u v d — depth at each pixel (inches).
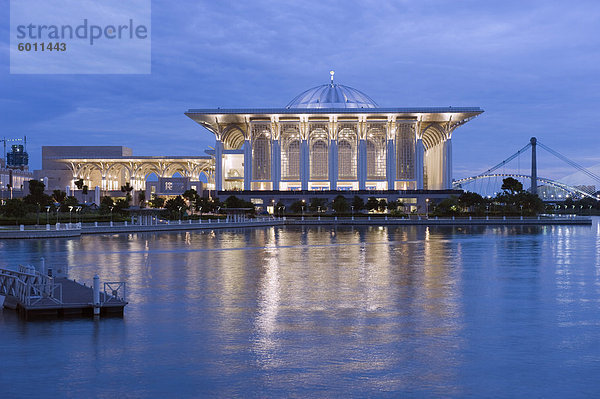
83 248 2576.3
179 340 951.6
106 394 719.7
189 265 1937.7
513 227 4889.3
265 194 7249.0
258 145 7618.1
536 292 1411.2
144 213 5629.9
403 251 2482.8
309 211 6919.3
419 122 7598.4
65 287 1304.1
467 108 7278.5
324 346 919.7
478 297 1339.8
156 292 1400.1
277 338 965.8
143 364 829.2
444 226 5059.1
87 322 1066.7
